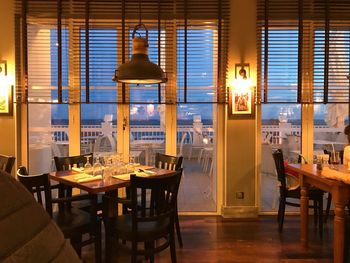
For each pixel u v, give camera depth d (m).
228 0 4.30
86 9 4.25
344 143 4.56
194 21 4.36
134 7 4.32
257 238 3.68
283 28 4.40
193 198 4.71
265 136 4.53
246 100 4.31
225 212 4.36
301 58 4.35
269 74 4.39
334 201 2.81
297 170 3.38
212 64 4.38
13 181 0.82
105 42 4.34
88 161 3.78
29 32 4.29
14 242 0.72
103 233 3.78
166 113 4.49
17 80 4.24
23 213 0.78
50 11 4.26
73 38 4.30
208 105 4.53
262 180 4.57
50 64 4.34
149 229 2.66
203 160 4.64
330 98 4.43
